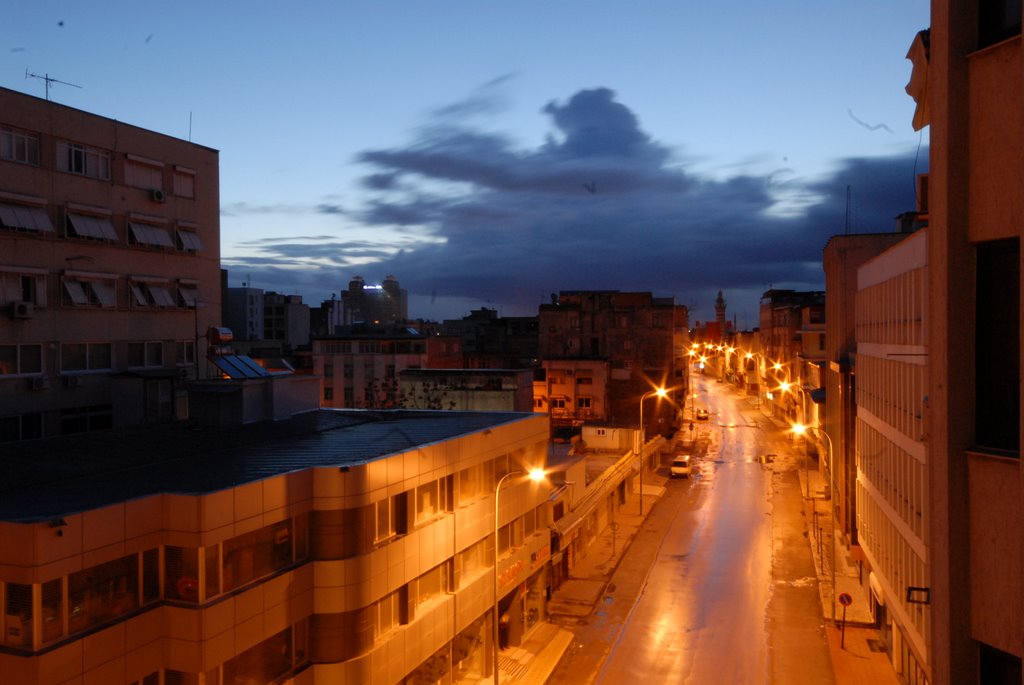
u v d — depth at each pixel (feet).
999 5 28.35
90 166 112.16
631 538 165.68
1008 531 27.53
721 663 102.58
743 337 540.93
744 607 123.13
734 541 161.99
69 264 108.68
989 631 28.30
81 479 68.18
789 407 345.72
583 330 310.86
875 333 104.37
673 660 103.91
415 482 81.10
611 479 173.58
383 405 255.91
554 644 108.99
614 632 114.32
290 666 68.74
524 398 244.01
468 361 356.59
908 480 82.33
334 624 70.13
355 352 282.56
